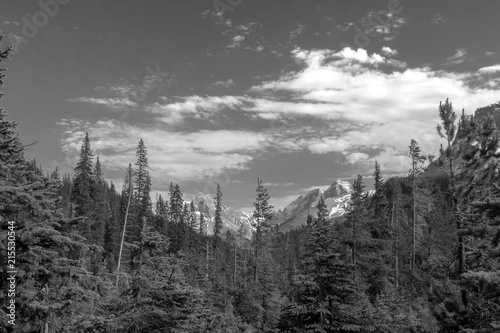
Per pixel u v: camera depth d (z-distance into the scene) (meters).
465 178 20.41
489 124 20.19
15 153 10.37
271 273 55.00
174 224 78.19
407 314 28.88
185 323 16.20
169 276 16.59
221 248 91.50
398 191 56.66
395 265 49.72
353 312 22.56
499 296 12.71
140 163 61.94
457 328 16.97
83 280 10.10
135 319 14.31
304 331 21.36
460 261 19.59
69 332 9.77
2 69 10.74
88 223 56.56
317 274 21.69
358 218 42.97
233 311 38.81
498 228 13.19
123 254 41.16
